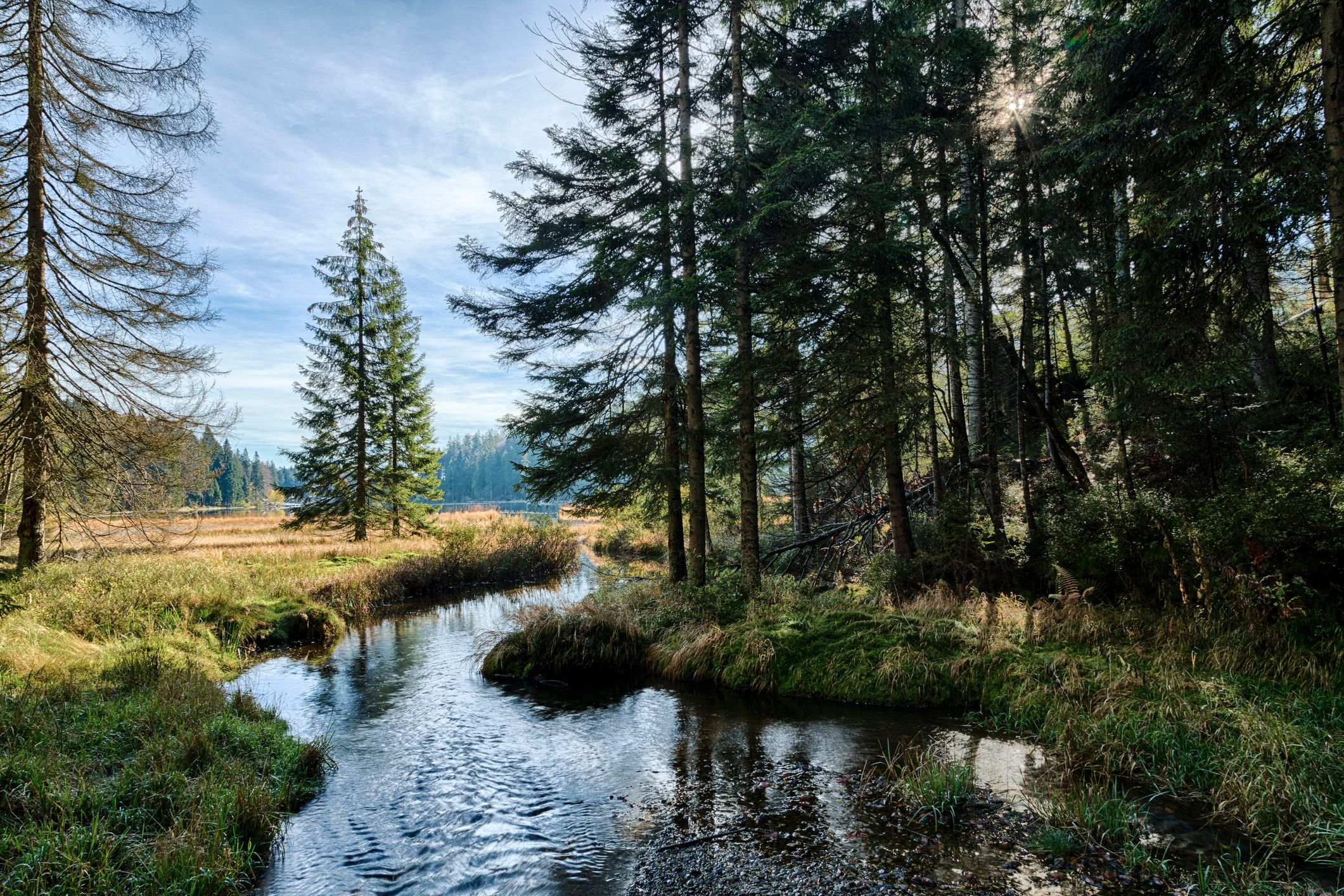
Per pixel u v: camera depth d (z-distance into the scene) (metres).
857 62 11.55
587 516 15.11
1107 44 8.30
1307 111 7.20
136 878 4.20
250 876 4.66
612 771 6.60
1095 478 12.25
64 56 13.08
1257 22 8.70
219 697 8.09
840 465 16.88
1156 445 11.43
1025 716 7.15
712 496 15.81
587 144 12.70
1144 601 9.17
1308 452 8.63
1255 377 10.72
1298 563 7.51
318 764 6.67
